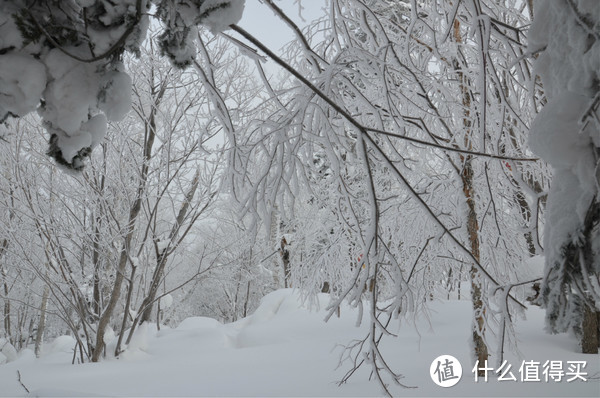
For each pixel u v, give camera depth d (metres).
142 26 1.63
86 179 9.84
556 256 2.00
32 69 1.53
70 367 9.28
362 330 11.84
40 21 1.60
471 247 7.12
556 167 2.06
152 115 10.36
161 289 20.77
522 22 6.01
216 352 10.73
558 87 2.07
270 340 11.96
